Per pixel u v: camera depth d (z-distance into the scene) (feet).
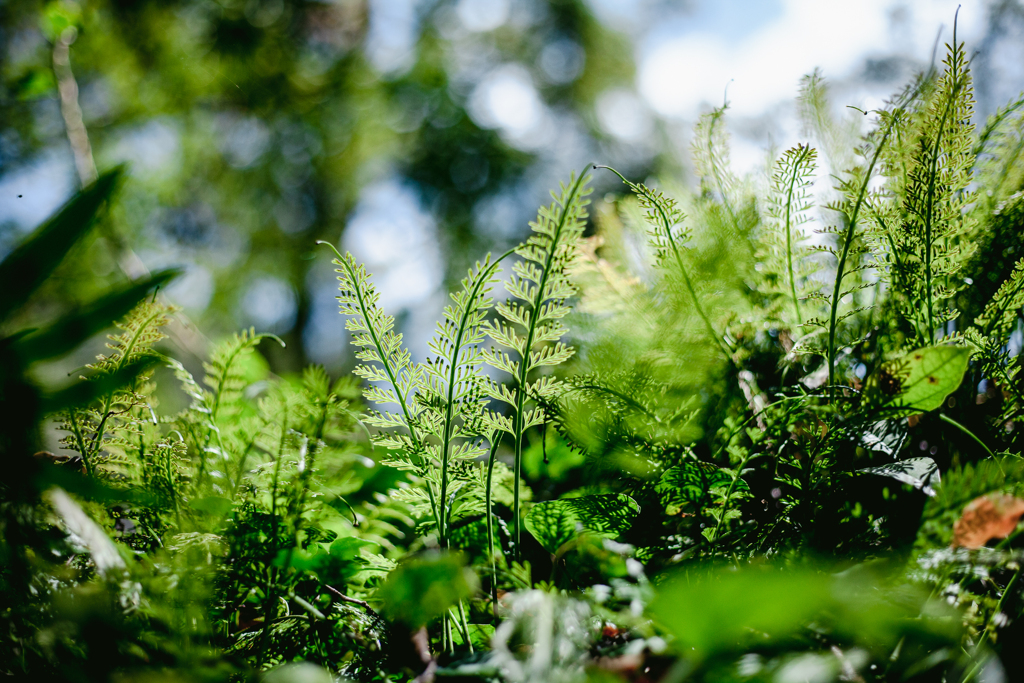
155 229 22.72
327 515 2.51
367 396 2.40
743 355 2.72
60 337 2.17
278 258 26.96
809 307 2.74
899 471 2.33
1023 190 2.62
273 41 21.63
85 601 2.07
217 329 25.89
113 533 2.32
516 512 2.38
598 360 2.61
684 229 2.57
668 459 2.45
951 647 2.04
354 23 25.36
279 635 2.34
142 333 2.47
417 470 2.42
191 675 2.07
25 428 2.14
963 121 2.35
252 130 24.13
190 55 19.27
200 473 2.39
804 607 1.90
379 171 30.42
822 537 2.24
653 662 2.13
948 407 2.55
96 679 2.06
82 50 15.83
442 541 2.36
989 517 2.05
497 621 2.31
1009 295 2.45
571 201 2.24
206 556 2.25
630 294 2.71
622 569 2.40
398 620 2.28
